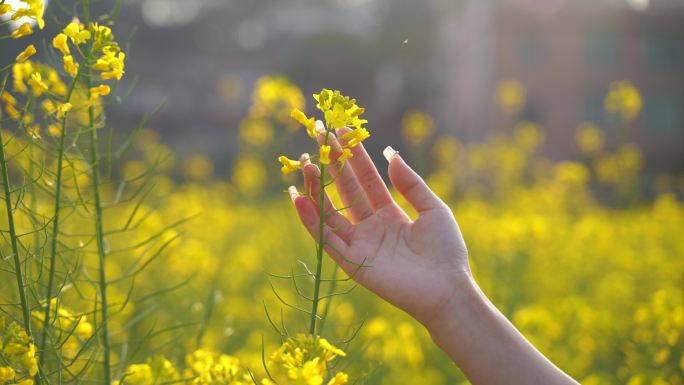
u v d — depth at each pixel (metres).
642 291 6.95
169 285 4.51
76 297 3.12
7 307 2.47
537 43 30.12
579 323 4.62
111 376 2.22
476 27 32.09
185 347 3.02
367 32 43.50
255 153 7.34
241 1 54.91
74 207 2.07
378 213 1.96
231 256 6.06
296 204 1.87
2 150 1.76
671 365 3.36
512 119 29.84
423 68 40.00
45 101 2.03
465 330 1.83
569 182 11.96
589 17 30.14
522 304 5.78
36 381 1.82
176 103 40.94
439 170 13.71
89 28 1.89
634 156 11.89
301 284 4.11
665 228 11.55
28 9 1.78
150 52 46.84
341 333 3.43
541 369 1.81
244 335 4.70
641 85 30.75
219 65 49.56
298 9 57.22
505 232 7.05
